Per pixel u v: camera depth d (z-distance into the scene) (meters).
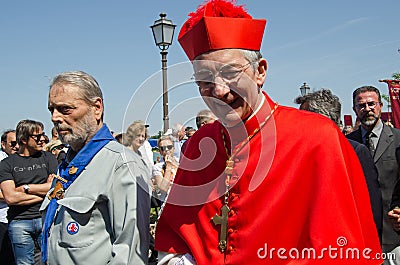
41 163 4.55
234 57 1.74
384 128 3.77
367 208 1.77
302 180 1.76
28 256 4.48
